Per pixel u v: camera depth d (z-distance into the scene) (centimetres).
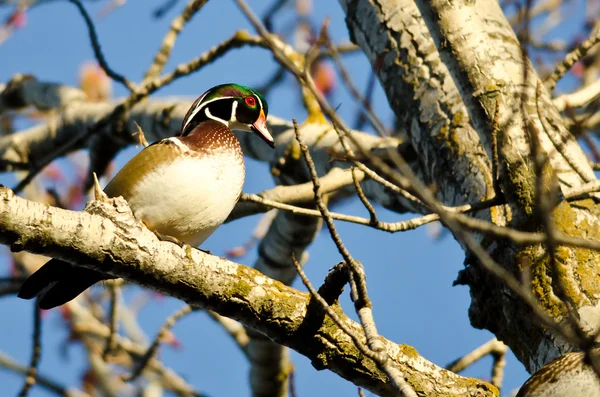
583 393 771
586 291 799
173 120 1301
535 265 816
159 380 1330
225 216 852
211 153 838
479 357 1098
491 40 888
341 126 589
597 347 781
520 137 820
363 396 734
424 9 879
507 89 846
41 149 1460
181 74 1183
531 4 633
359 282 646
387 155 1091
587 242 598
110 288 1198
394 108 1041
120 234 672
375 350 614
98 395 1400
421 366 745
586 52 952
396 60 1034
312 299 724
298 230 1206
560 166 880
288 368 1267
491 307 880
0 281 1230
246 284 716
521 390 802
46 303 790
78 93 1478
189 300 714
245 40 1173
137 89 1180
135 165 816
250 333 1221
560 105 1033
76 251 661
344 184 1077
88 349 1420
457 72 863
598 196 855
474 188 925
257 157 1284
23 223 635
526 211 802
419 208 1095
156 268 689
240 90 986
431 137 985
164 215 816
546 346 811
